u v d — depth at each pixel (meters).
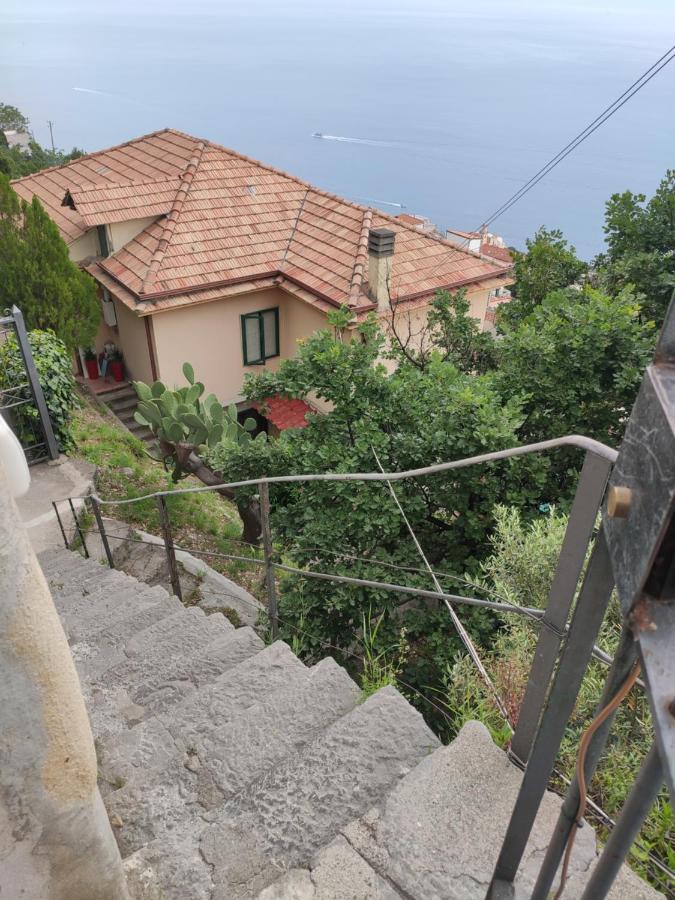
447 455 5.44
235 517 9.51
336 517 5.39
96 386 15.12
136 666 3.67
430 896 1.66
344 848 1.78
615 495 0.82
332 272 12.92
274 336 14.53
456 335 9.36
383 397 6.01
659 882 1.83
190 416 8.90
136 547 7.71
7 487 0.99
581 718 2.40
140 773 2.46
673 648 0.73
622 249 10.34
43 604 1.07
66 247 11.66
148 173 15.69
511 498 5.37
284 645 3.18
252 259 13.55
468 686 2.68
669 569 0.74
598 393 6.00
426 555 5.78
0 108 69.25
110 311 14.43
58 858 1.26
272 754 2.47
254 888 1.89
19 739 1.10
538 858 1.69
